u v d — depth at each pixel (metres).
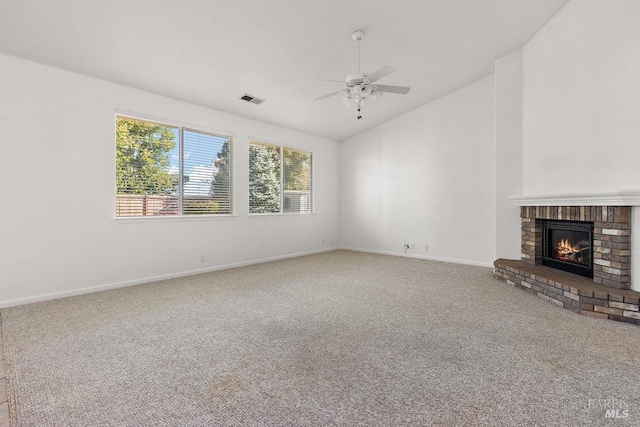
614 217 2.74
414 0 2.99
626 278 2.70
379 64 4.07
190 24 2.95
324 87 4.45
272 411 1.47
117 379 1.75
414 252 5.91
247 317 2.72
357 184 6.88
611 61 2.80
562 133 3.41
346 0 2.87
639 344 2.12
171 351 2.09
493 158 4.87
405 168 6.00
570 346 2.10
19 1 2.48
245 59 3.63
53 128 3.33
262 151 5.69
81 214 3.53
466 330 2.39
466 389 1.62
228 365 1.90
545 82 3.66
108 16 2.74
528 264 3.87
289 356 2.01
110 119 3.75
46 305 3.09
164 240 4.23
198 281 4.07
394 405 1.50
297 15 2.99
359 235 6.88
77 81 3.50
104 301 3.22
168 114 4.29
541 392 1.59
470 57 4.23
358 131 6.67
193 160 4.64
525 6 3.28
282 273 4.54
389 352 2.04
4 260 3.06
